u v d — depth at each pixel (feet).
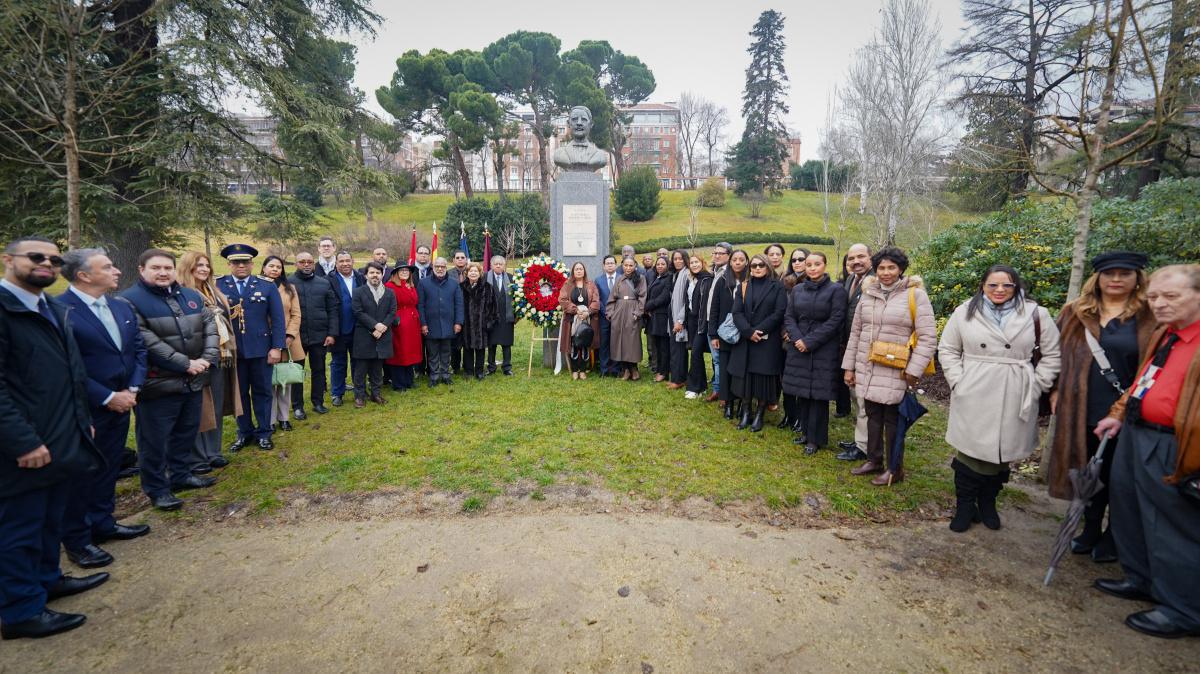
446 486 14.42
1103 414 11.01
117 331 11.98
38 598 9.03
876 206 78.38
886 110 79.66
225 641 8.84
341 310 22.02
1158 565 9.11
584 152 29.45
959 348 12.64
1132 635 8.98
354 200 44.27
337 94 46.19
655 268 26.04
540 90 125.18
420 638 8.85
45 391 9.22
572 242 29.40
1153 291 9.36
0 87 21.59
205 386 14.96
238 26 36.47
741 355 18.62
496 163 117.70
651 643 8.71
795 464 16.11
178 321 13.62
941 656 8.48
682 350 24.23
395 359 23.22
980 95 27.76
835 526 12.76
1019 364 11.73
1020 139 16.05
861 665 8.28
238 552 11.56
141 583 10.44
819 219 125.90
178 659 8.42
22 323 9.10
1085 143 13.75
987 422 11.79
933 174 75.97
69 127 19.43
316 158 42.75
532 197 97.40
